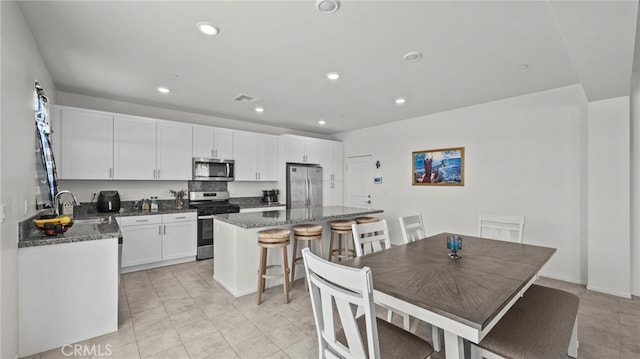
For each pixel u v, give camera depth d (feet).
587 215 10.66
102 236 7.37
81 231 7.86
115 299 7.51
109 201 12.64
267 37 7.29
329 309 4.00
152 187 14.61
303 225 11.32
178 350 6.68
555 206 11.38
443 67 9.20
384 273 5.11
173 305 9.05
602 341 7.11
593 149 10.30
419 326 7.80
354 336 3.72
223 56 8.40
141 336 7.27
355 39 7.39
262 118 16.60
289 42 7.55
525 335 4.53
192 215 14.05
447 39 7.39
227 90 11.50
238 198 17.65
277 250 10.84
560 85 10.93
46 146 9.00
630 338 7.23
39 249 6.61
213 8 6.08
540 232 11.73
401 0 5.81
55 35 7.21
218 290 10.31
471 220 13.79
